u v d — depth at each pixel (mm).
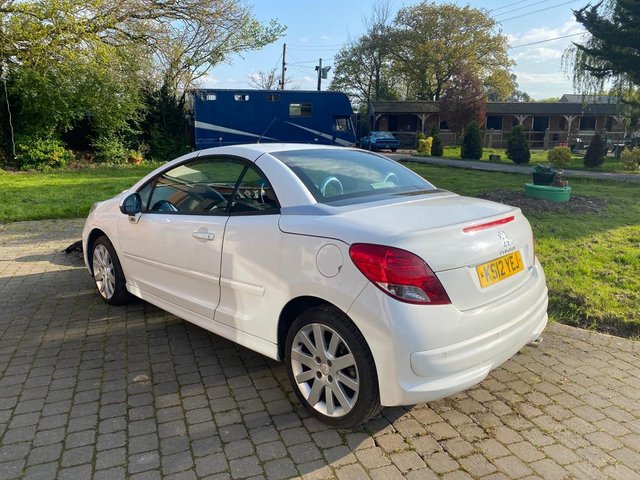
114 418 2867
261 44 25828
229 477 2387
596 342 3883
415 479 2377
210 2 21891
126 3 19438
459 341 2449
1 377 3340
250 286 3055
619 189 12797
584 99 26531
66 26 17312
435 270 2430
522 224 3117
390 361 2381
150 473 2408
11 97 18891
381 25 52344
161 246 3791
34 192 12578
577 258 5953
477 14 49594
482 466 2475
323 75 39312
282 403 3035
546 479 2387
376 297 2404
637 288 4934
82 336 4016
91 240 4887
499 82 52094
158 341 3924
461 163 22453
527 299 2912
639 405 3021
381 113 43562
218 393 3150
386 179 3502
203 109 22969
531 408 2988
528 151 22406
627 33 22219
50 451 2566
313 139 24391
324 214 2773
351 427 2725
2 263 6195
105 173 18188
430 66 50719
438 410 2967
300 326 2805
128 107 20750
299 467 2463
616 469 2457
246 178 3301
